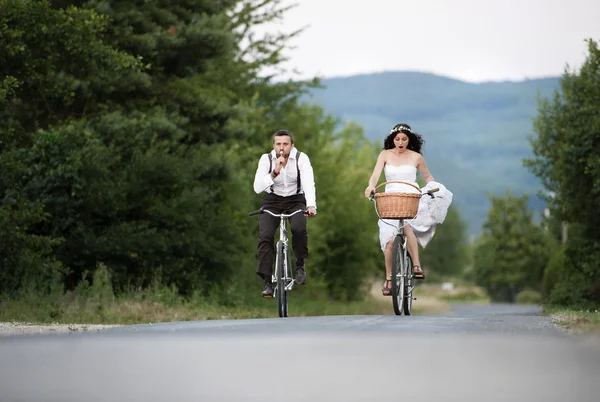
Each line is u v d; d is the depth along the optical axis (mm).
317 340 17828
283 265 29000
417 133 30734
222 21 68812
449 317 25594
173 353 16031
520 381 12367
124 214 56812
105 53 50250
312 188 28641
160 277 54812
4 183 47344
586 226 60344
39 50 49125
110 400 11133
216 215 62188
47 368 14195
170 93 64562
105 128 55906
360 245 108562
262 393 11523
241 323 23266
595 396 11078
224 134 68312
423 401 10828
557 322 22797
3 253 46562
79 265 54125
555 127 66188
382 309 91938
